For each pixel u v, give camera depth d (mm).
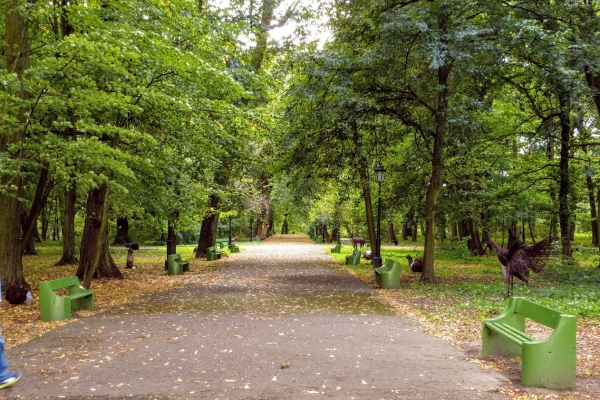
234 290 13125
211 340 7250
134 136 8953
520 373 5629
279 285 14234
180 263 17688
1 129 8086
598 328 8047
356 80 14133
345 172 18516
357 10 14867
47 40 12328
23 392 4926
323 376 5473
